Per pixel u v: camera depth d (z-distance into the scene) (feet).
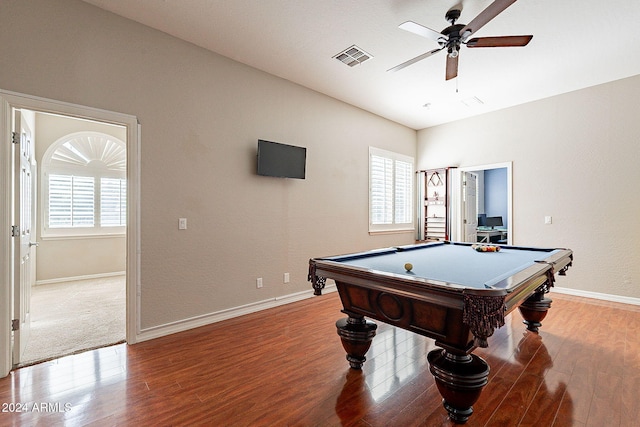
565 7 8.33
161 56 9.66
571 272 14.20
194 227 10.39
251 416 5.79
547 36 9.72
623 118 12.87
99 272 18.19
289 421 5.65
